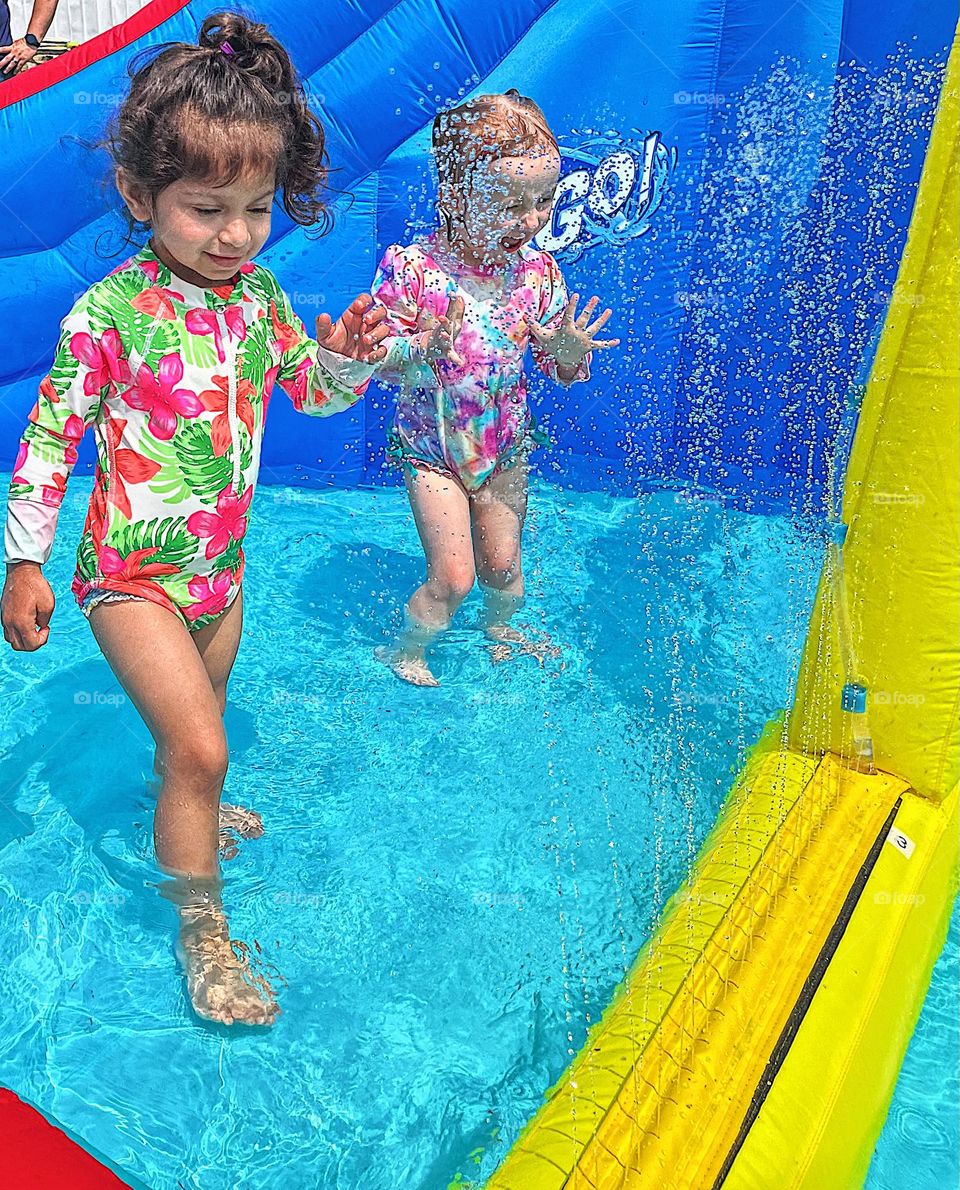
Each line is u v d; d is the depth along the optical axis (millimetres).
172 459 1876
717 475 3893
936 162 1905
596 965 1863
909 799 2164
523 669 2791
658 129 3621
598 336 3805
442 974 1853
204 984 1800
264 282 2039
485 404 2652
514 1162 1402
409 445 2717
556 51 3506
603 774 2373
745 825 2061
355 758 2416
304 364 2109
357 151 3451
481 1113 1612
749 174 3637
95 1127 1562
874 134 3375
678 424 3916
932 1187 1612
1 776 2355
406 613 2797
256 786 2305
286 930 1926
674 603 3135
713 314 3785
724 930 1777
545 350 2783
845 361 3490
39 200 3303
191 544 1924
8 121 3240
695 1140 1403
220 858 2084
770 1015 1629
